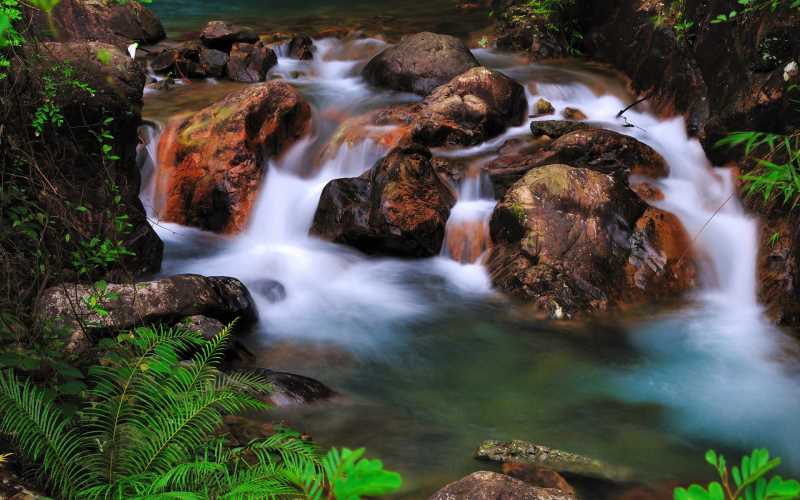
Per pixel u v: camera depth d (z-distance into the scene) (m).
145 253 7.56
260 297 7.49
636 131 10.21
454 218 8.69
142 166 9.62
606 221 8.02
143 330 4.54
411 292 7.96
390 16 15.94
